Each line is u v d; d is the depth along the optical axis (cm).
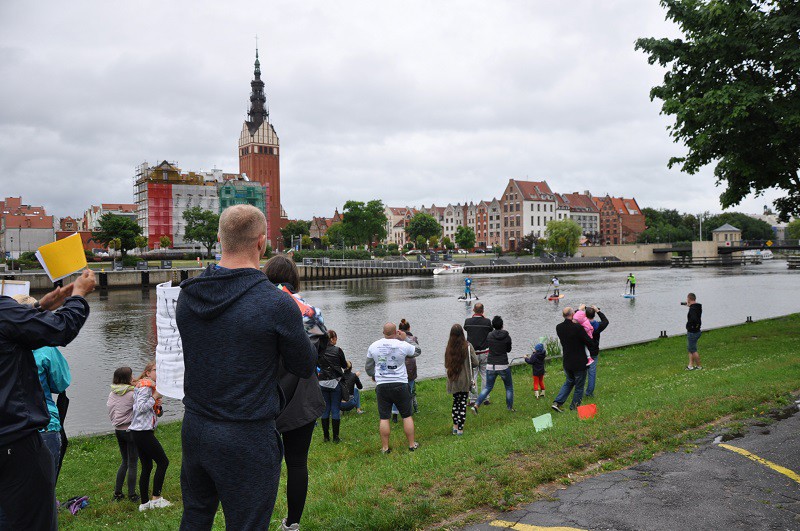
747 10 1847
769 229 19788
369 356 896
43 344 292
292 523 452
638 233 18612
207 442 264
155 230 13112
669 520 483
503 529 481
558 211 17662
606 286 6744
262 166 16100
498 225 17762
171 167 13375
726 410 827
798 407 823
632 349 2041
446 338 3078
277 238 16088
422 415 1250
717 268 11156
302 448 448
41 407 307
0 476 293
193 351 271
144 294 6975
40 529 307
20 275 6844
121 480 829
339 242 15412
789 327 2245
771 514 489
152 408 775
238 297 268
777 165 1919
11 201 14162
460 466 646
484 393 1236
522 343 2723
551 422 860
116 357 2841
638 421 799
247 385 267
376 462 782
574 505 525
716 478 575
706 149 2030
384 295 6119
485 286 7244
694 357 1550
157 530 551
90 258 10656
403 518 495
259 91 16275
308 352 291
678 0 2050
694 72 2055
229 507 268
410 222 16375
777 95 1852
